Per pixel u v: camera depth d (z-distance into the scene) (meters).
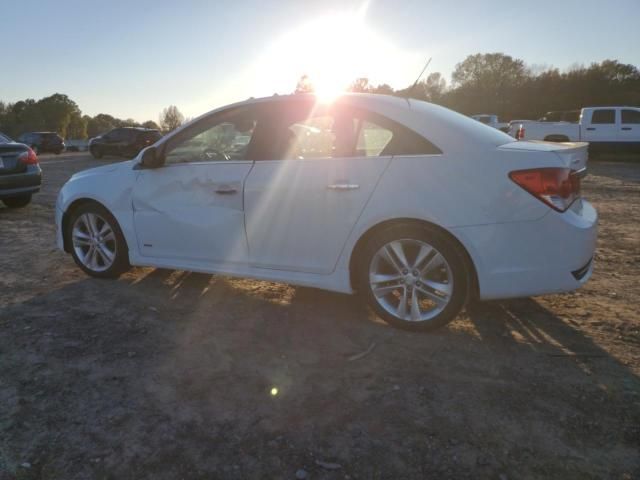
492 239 2.98
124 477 2.04
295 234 3.50
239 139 3.74
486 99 71.00
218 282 4.39
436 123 3.17
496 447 2.20
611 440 2.22
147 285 4.31
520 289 3.02
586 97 63.66
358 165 3.27
